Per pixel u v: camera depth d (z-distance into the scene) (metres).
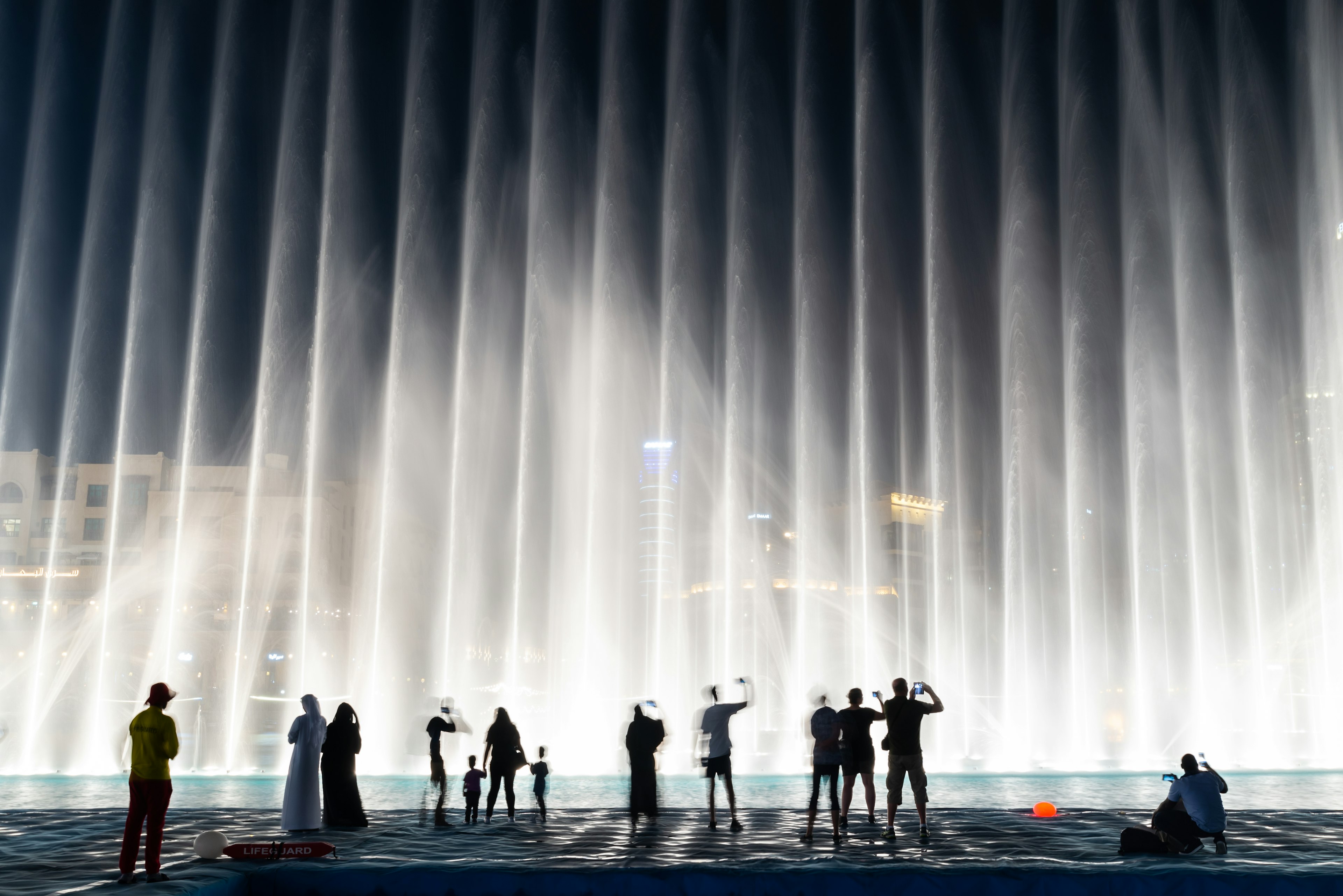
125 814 16.30
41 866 11.51
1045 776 25.67
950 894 10.84
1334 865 11.42
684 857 12.08
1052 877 10.87
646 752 14.51
